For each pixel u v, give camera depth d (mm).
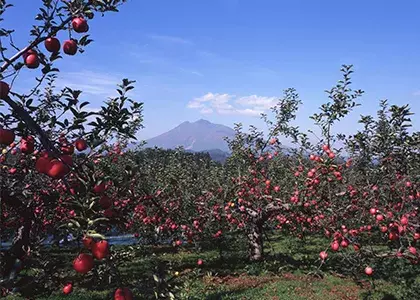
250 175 13594
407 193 7957
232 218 13203
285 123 13352
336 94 10070
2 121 3057
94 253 2424
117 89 3955
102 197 2654
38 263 3852
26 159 4062
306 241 17531
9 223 4863
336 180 8625
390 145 9172
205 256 14531
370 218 8859
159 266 3166
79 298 7699
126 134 3719
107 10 2963
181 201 13023
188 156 21016
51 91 4758
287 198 12781
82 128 3494
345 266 11734
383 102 9742
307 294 9750
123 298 2641
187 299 9086
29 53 3016
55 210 4949
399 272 11016
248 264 13039
